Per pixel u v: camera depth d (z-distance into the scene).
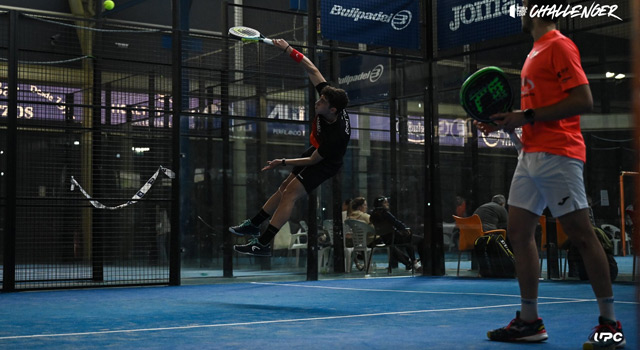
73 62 7.84
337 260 7.96
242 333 3.29
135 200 7.20
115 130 7.44
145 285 7.09
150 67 7.68
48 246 8.20
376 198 8.15
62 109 7.79
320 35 7.97
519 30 7.51
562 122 2.78
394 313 4.18
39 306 4.83
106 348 2.81
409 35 8.37
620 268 6.49
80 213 8.23
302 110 8.07
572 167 2.75
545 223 7.12
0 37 7.56
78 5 9.20
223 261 7.73
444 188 8.18
